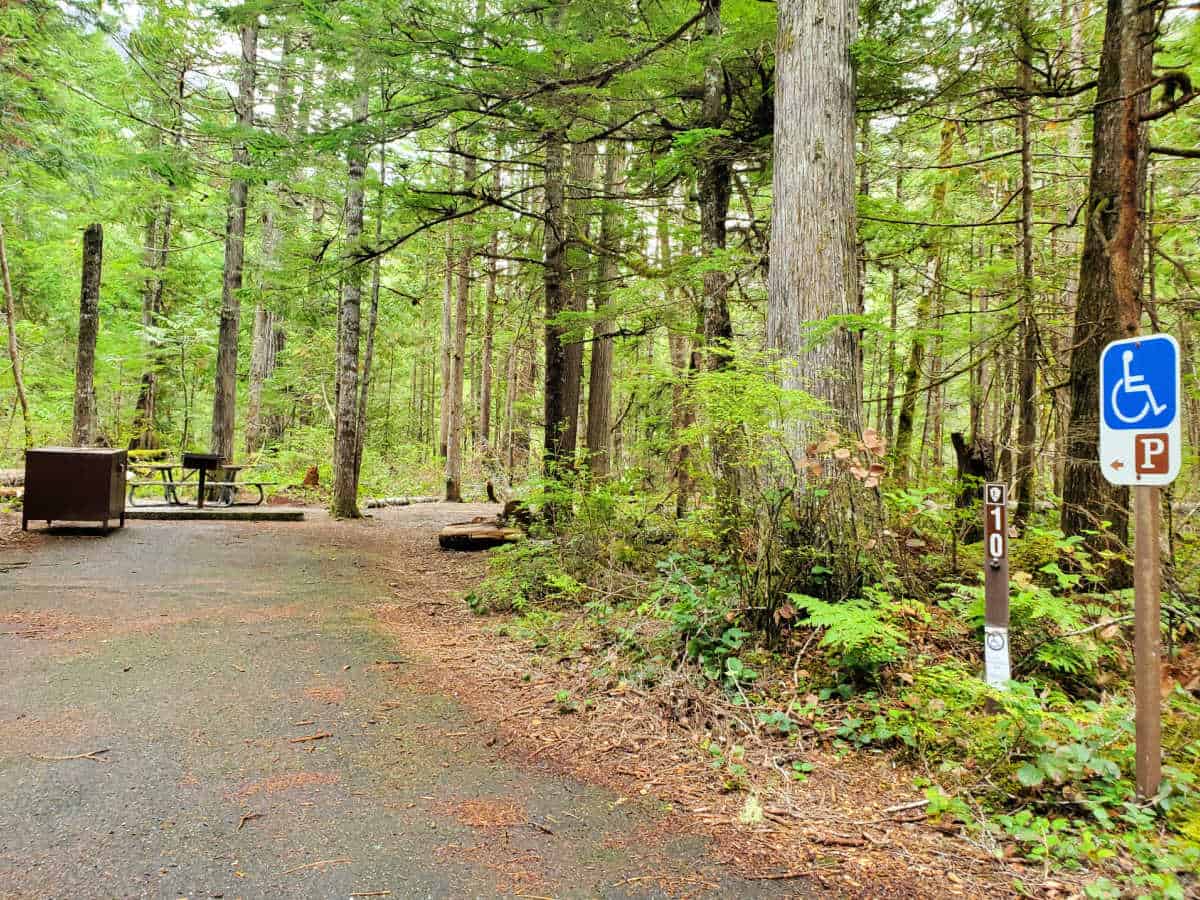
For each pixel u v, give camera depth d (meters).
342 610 6.05
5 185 13.09
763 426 4.50
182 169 12.01
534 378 22.12
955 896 2.34
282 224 16.80
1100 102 4.93
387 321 22.09
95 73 12.98
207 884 2.26
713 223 8.48
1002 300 10.38
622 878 2.41
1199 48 6.77
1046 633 4.12
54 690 3.87
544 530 8.32
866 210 8.79
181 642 4.86
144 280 19.11
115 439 19.03
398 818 2.75
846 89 5.35
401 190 9.67
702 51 7.52
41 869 2.28
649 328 10.22
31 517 8.83
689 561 5.80
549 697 4.21
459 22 7.35
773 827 2.79
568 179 11.59
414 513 14.53
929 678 3.65
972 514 5.88
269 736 3.45
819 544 4.60
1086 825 2.73
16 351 13.62
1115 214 5.49
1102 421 2.97
